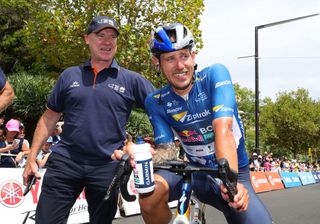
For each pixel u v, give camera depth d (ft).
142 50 37.42
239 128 8.09
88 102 9.48
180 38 7.44
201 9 39.19
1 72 9.18
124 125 9.89
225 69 7.89
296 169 78.23
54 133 21.98
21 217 18.21
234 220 7.79
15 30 62.85
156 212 7.62
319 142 133.59
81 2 37.63
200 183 8.20
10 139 21.18
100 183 9.44
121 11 38.01
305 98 134.21
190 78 7.73
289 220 23.50
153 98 8.46
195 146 8.34
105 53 9.62
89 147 9.40
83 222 20.89
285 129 130.00
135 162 6.72
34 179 9.98
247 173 8.45
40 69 57.41
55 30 38.47
